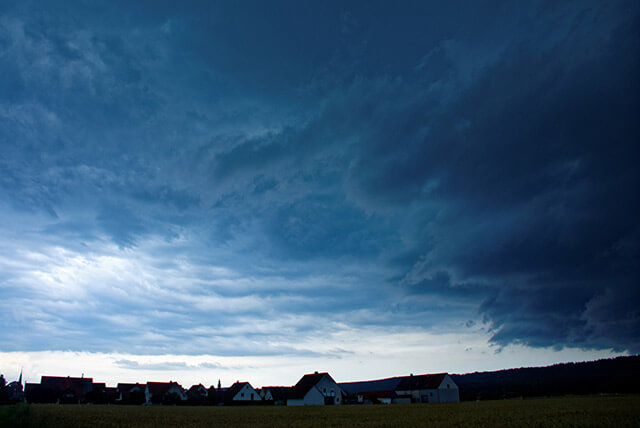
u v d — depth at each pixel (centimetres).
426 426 2764
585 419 2814
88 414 4234
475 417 3466
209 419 3722
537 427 2484
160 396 9812
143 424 3117
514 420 3034
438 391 9844
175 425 3034
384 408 5888
